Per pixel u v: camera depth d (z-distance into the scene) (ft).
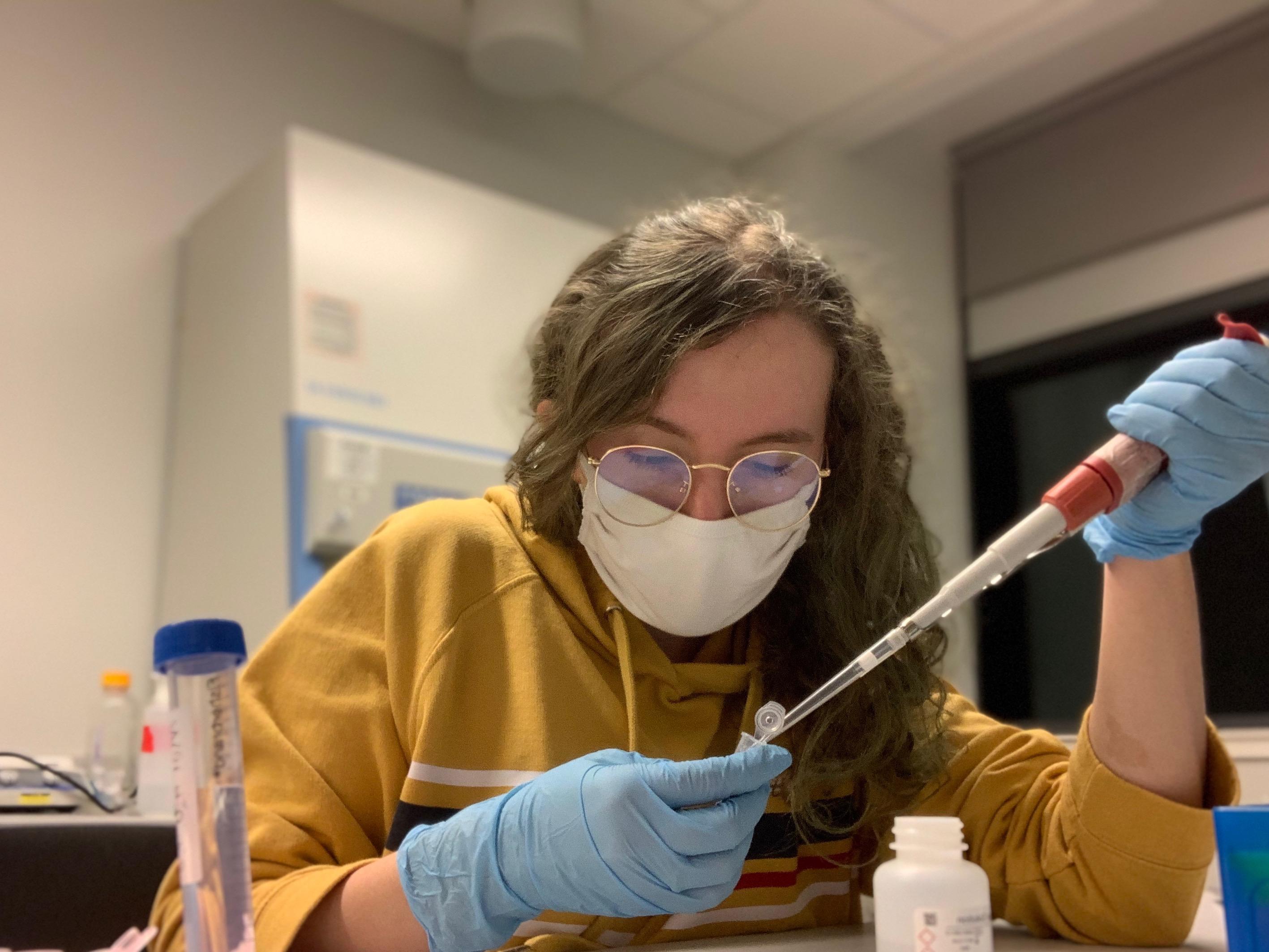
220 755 2.20
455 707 3.48
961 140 12.98
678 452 3.46
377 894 2.85
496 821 2.76
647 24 10.37
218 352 8.48
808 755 3.64
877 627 3.87
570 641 3.67
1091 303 11.80
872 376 3.97
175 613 8.41
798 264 3.65
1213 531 9.93
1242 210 10.69
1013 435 12.71
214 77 9.57
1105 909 3.41
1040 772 3.79
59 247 8.61
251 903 2.21
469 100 11.12
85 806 6.54
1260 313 10.69
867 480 3.97
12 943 4.25
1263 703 9.45
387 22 10.66
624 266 3.67
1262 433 2.96
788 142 12.48
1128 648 3.34
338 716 3.43
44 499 8.23
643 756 3.18
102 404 8.60
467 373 8.55
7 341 8.28
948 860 2.58
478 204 9.08
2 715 7.79
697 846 2.68
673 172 12.50
